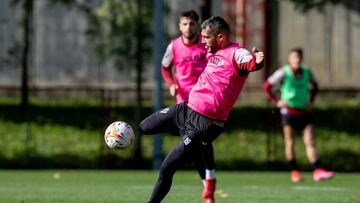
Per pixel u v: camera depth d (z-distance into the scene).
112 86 85.81
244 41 80.81
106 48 70.19
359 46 85.62
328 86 85.81
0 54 84.19
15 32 84.19
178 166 29.94
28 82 84.25
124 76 85.56
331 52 85.81
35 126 75.62
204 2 71.19
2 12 84.44
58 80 86.25
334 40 85.81
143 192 43.06
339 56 85.88
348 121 77.94
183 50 37.81
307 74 51.88
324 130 76.06
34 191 43.69
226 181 53.38
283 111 52.06
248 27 83.94
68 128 75.56
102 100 68.94
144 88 84.44
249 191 44.50
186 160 30.34
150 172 61.88
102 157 68.06
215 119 30.30
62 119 77.50
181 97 38.06
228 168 68.69
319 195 41.69
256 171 66.88
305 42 85.69
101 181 52.56
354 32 85.62
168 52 38.16
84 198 39.31
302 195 41.66
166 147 72.19
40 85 85.88
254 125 75.94
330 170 69.62
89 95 85.38
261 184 50.69
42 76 86.12
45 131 74.88
